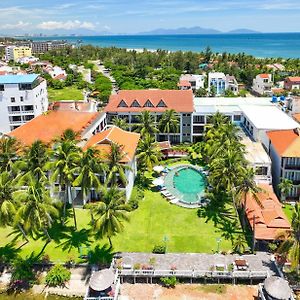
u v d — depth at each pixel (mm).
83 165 52062
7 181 49094
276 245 49438
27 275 47531
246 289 44906
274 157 69688
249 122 83938
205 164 79938
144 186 71438
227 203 63594
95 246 52531
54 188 59781
